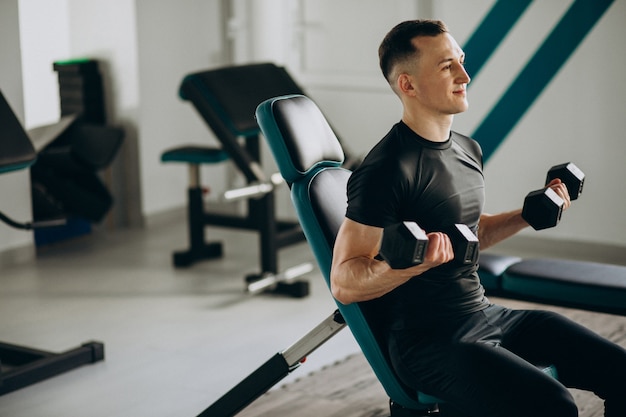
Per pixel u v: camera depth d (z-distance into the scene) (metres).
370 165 1.92
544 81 4.82
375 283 1.83
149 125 5.60
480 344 1.92
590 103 4.71
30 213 4.88
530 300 2.71
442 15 5.05
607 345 2.01
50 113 5.56
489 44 4.94
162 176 5.75
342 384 3.15
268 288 4.30
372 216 1.89
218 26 5.89
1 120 3.10
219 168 6.04
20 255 4.90
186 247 5.21
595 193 4.79
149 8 5.49
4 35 4.54
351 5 5.30
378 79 5.28
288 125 2.11
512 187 5.01
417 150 1.95
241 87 4.18
